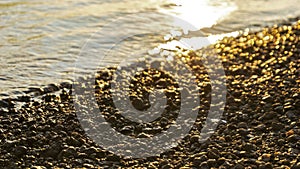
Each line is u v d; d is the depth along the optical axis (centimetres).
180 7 1975
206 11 1936
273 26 1753
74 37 1623
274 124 1034
